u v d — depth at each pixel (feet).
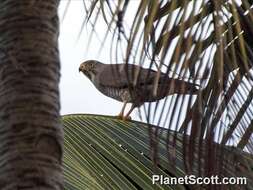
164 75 25.05
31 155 24.53
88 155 40.01
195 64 26.17
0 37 26.14
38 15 26.25
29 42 25.88
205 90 29.55
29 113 25.07
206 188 29.14
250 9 27.73
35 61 25.71
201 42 26.00
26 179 24.25
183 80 25.57
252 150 30.04
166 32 24.62
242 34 28.63
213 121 29.27
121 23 24.18
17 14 26.18
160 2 24.77
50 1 26.66
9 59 25.66
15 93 25.26
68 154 40.22
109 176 38.91
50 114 25.30
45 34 26.16
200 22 26.12
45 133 24.91
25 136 24.77
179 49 24.54
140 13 24.44
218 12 25.55
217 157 29.22
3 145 24.81
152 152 26.66
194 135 28.22
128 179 38.47
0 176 24.48
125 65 24.53
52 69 25.94
